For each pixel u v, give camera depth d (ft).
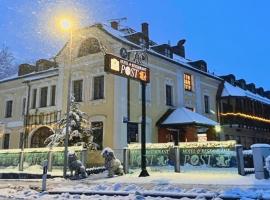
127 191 34.30
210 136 94.17
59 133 73.72
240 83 140.87
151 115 85.66
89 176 57.67
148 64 86.69
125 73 51.16
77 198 32.35
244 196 27.89
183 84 98.48
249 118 119.75
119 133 77.05
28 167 67.36
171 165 53.93
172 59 94.17
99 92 83.66
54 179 54.44
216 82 114.73
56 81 97.55
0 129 110.32
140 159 57.06
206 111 107.96
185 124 83.92
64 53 92.94
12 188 43.09
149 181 43.75
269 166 38.91
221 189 33.40
